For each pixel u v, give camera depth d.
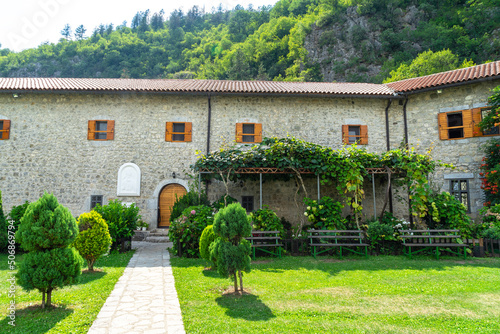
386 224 8.05
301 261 6.89
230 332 3.13
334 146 11.12
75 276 3.92
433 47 38.88
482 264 6.62
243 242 4.62
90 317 3.51
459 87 10.44
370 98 11.35
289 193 10.91
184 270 5.95
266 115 11.20
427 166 8.31
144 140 10.88
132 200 10.60
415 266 6.42
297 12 60.41
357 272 5.88
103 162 10.70
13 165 10.49
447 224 8.00
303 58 49.22
